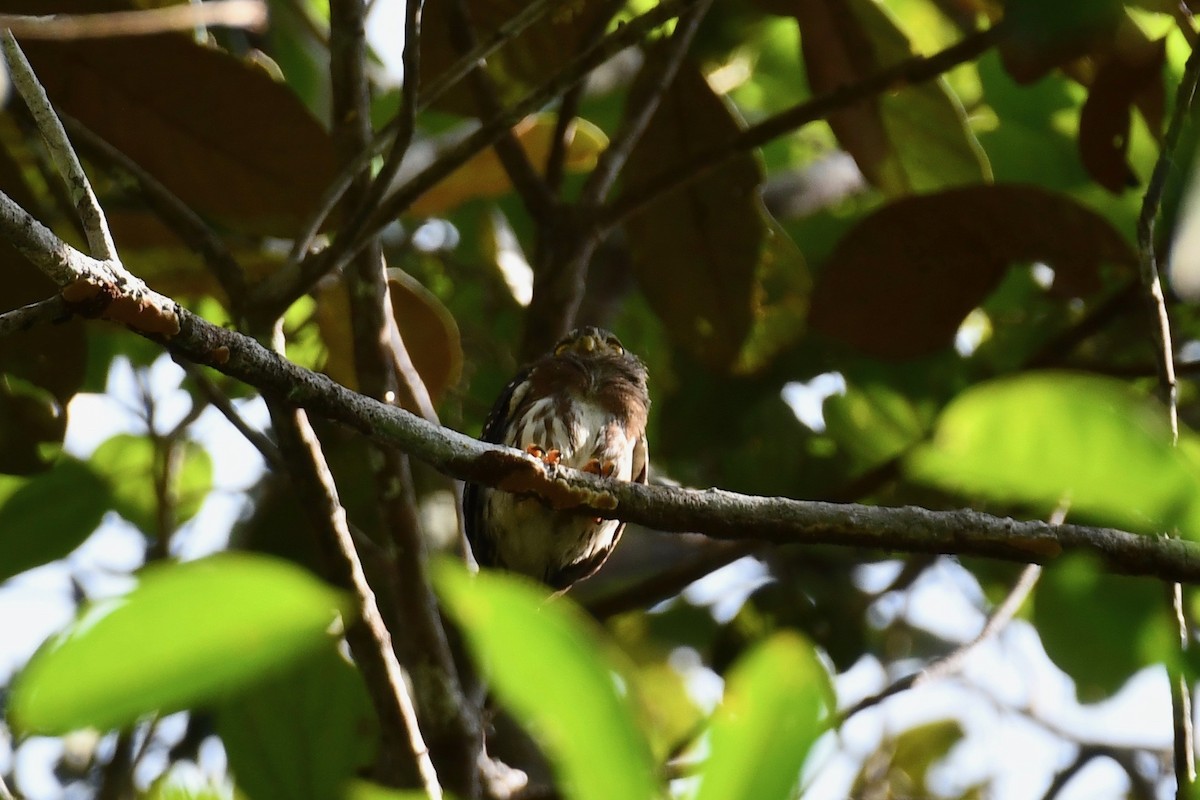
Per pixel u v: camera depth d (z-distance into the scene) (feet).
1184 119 24.97
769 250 36.68
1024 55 31.01
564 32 34.88
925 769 40.68
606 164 33.96
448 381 37.24
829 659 39.50
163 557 36.55
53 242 18.90
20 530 36.09
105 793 31.78
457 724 29.07
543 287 34.53
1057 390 9.05
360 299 30.27
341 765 21.25
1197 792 12.46
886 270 32.94
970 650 28.76
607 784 9.80
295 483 27.35
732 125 35.47
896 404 43.39
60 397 32.99
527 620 9.03
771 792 10.12
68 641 8.47
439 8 33.68
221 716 21.15
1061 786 40.75
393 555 29.78
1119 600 12.50
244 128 31.35
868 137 36.40
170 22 23.40
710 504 22.21
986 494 9.93
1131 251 32.35
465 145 27.50
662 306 37.70
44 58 30.19
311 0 44.98
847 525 21.94
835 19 34.63
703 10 33.76
